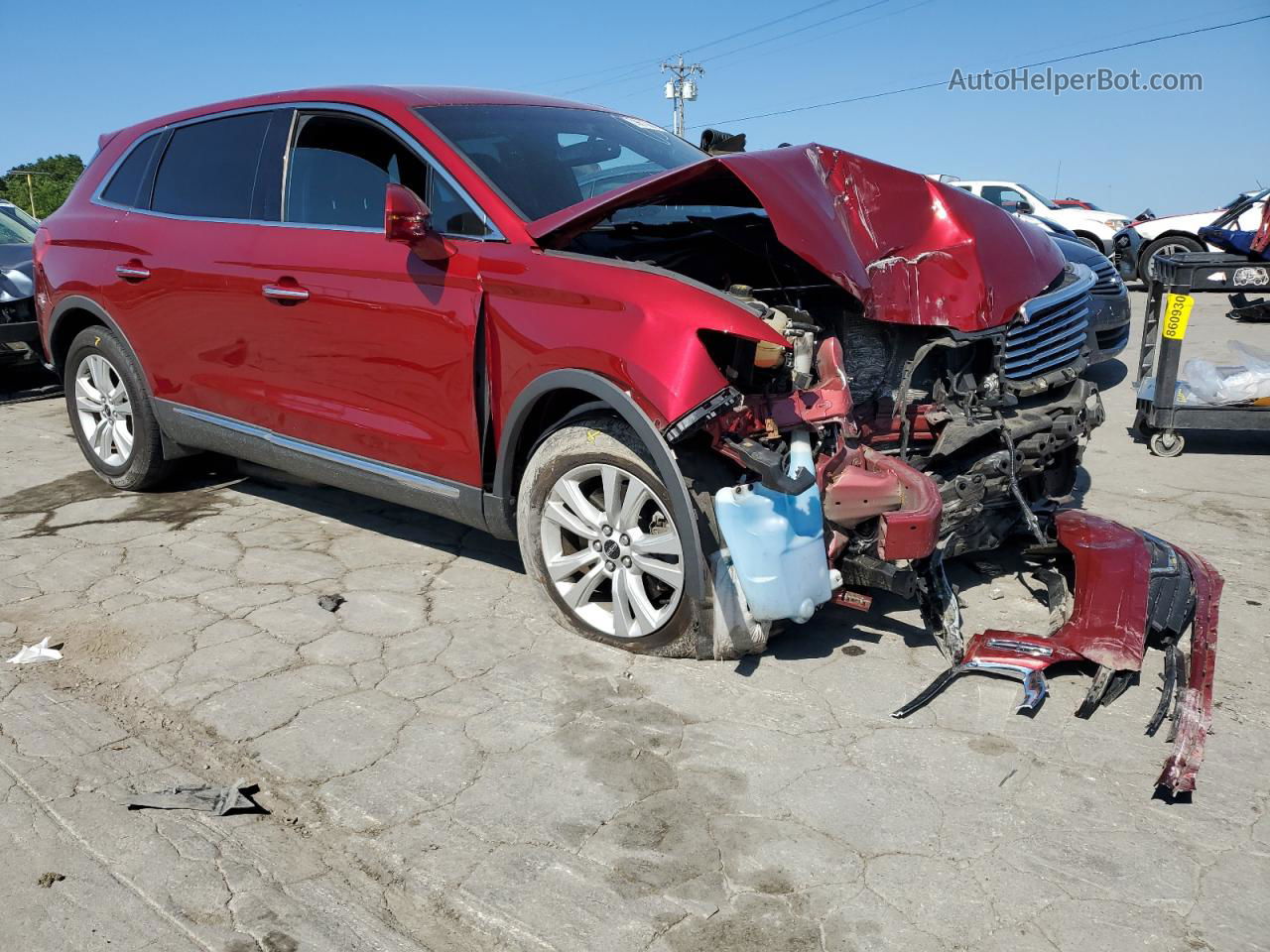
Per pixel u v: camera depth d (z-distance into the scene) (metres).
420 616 3.71
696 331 2.93
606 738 2.87
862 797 2.58
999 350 3.44
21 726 2.98
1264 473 5.55
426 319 3.60
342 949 2.10
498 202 3.55
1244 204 12.70
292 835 2.48
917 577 3.24
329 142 4.11
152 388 4.86
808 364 3.05
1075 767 2.72
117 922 2.18
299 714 3.02
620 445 3.17
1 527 4.75
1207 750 2.80
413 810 2.56
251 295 4.21
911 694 3.11
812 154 3.60
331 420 4.03
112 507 5.04
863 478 3.10
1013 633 3.31
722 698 3.08
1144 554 3.44
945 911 2.18
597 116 4.51
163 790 2.66
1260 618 3.66
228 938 2.13
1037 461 3.54
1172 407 5.83
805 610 3.00
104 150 5.33
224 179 4.50
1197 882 2.27
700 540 3.05
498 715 3.00
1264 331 9.97
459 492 3.68
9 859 2.39
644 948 2.09
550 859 2.37
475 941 2.13
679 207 4.07
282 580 4.06
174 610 3.78
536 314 3.29
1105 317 7.40
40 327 5.46
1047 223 12.13
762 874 2.30
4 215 8.95
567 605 3.48
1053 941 2.09
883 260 3.49
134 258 4.76
